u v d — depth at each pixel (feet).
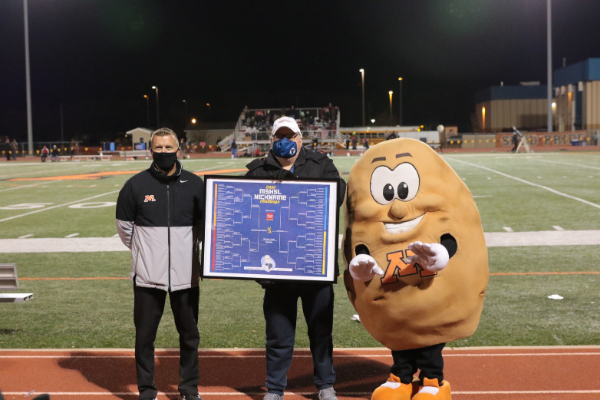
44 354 14.52
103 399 11.91
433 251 9.68
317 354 11.59
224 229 11.25
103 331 16.66
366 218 10.96
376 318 10.87
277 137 11.61
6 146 158.71
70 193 57.26
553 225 33.45
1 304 19.69
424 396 10.74
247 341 15.64
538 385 12.14
